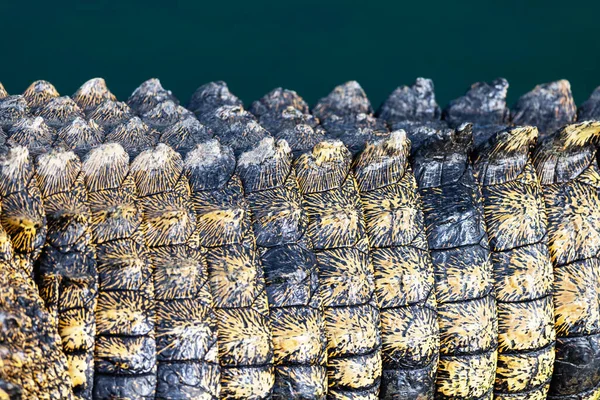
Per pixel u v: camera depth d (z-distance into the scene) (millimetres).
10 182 5676
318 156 5777
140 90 5949
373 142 5793
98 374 5676
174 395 5684
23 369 5613
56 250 5680
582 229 5828
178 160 5750
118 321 5680
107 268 5688
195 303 5703
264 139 5777
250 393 5715
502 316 5805
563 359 5832
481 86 6027
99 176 5715
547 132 5992
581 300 5820
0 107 5801
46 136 5758
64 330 5664
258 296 5727
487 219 5812
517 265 5805
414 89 6031
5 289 5629
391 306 5770
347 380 5758
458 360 5793
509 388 5824
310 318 5738
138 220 5711
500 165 5824
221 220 5730
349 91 6031
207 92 6000
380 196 5789
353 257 5762
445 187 5809
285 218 5750
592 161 5848
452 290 5785
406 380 5781
